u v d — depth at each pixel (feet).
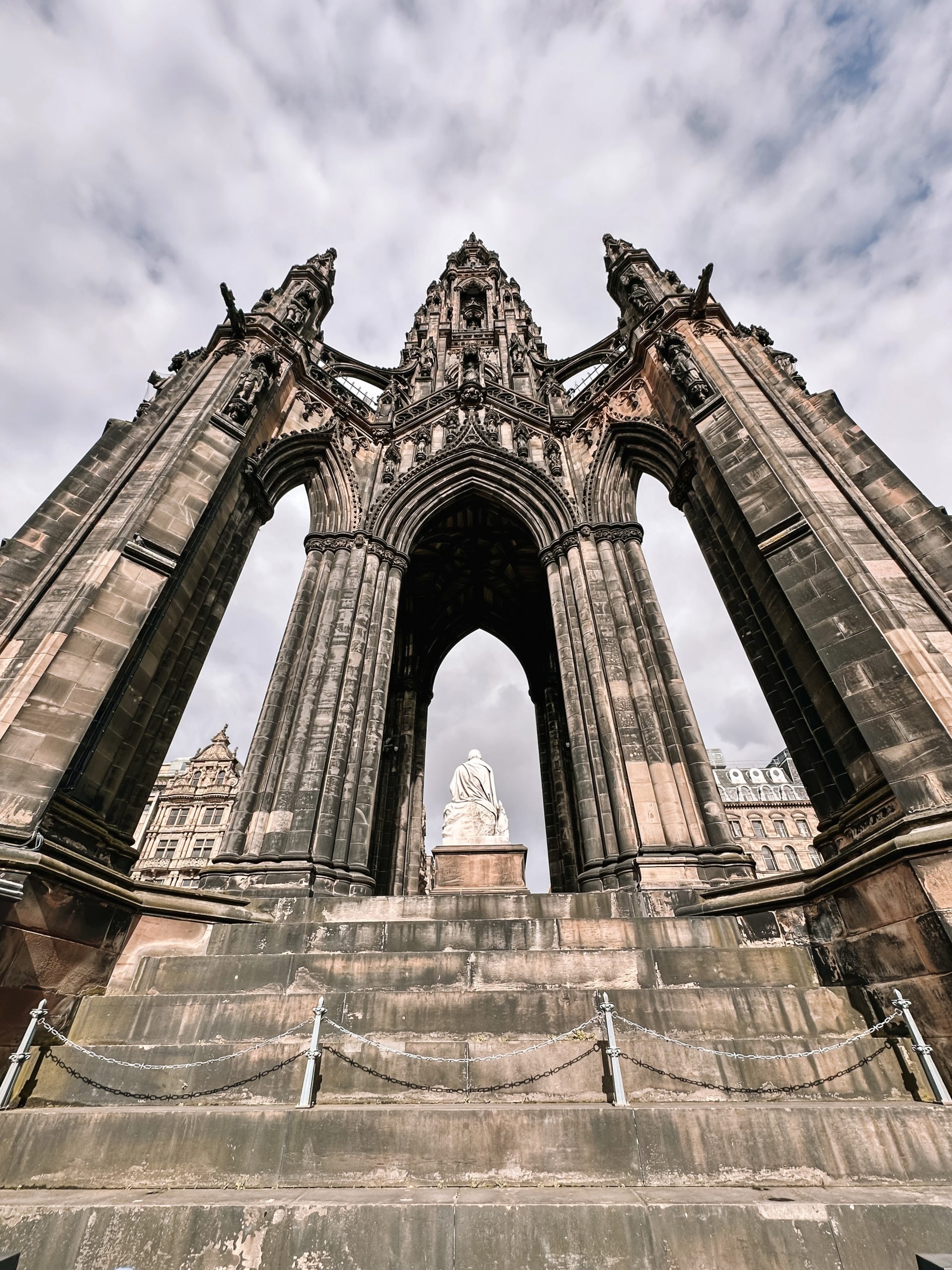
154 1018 26.45
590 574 62.54
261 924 34.50
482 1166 18.31
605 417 72.02
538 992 26.53
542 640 105.50
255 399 55.26
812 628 34.83
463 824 54.03
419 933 33.04
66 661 32.60
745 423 46.73
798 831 217.97
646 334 64.49
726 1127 18.92
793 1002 26.45
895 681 30.53
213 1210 15.56
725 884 42.09
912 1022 22.15
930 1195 16.49
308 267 82.23
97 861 31.50
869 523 37.60
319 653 56.85
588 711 54.95
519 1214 15.29
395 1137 18.84
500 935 32.83
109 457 44.86
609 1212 15.31
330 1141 18.81
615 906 39.68
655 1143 18.63
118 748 38.42
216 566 53.31
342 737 51.93
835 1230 15.19
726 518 49.88
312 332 79.56
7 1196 17.35
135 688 40.32
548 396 84.84
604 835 48.39
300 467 68.59
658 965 29.45
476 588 103.96
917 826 25.79
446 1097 22.88
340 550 64.39
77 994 27.66
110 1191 17.93
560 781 90.33
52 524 39.73
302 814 47.14
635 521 66.74
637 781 49.08
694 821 47.26
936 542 36.22
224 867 44.80
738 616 50.75
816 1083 21.29
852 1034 25.49
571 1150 18.56
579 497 70.59
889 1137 18.81
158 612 42.86
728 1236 15.06
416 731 95.76
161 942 32.89
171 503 42.75
